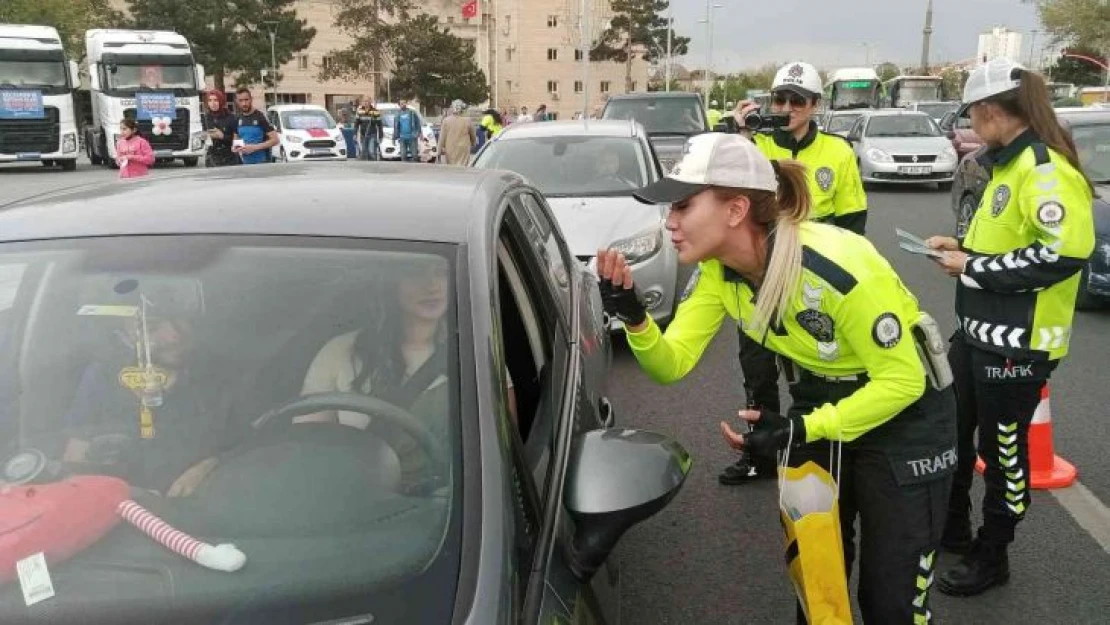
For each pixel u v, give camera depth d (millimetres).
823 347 2299
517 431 1980
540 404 2312
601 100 96875
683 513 4266
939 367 2367
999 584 3578
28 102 24328
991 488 3443
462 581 1601
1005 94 3102
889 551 2445
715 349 7109
